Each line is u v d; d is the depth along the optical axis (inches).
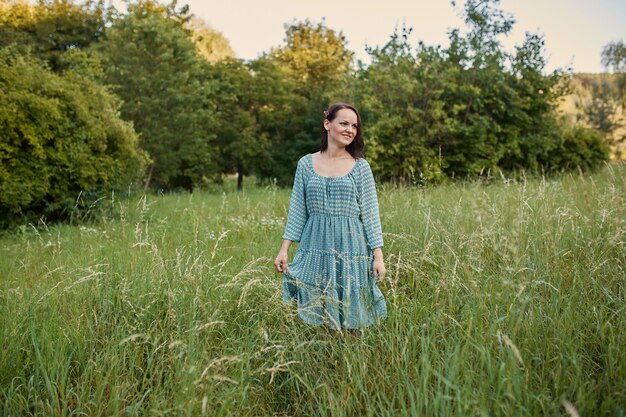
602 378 84.4
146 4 895.1
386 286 131.5
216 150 855.1
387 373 92.6
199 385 86.0
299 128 893.2
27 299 123.2
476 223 153.8
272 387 101.0
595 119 1278.3
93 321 115.0
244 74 898.7
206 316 110.7
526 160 641.6
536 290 112.5
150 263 142.6
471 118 560.4
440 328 100.7
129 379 97.7
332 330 112.6
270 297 121.9
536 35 609.0
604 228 141.8
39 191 304.0
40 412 89.7
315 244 117.0
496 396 75.5
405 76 538.0
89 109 359.9
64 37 889.5
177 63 776.3
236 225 252.8
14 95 298.4
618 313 100.4
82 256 172.6
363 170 118.2
